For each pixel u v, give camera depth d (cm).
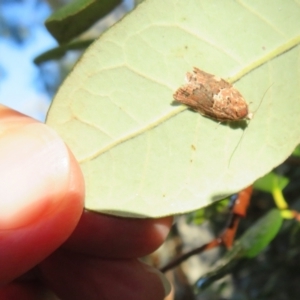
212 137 7
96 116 7
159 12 7
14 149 7
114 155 7
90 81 7
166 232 10
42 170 7
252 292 19
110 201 7
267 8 7
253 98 7
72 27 8
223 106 7
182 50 7
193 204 7
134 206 7
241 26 7
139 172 7
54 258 11
